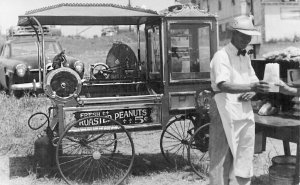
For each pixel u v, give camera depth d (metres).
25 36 12.80
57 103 5.34
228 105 3.98
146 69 6.48
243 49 4.03
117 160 6.42
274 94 5.13
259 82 3.83
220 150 4.05
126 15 5.58
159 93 5.92
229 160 4.11
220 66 3.93
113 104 5.50
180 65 5.73
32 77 11.29
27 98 9.38
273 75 3.95
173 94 5.70
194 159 6.47
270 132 4.83
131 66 6.68
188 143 5.82
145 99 5.60
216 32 5.84
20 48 12.37
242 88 3.82
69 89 5.38
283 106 5.10
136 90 6.51
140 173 5.86
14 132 7.85
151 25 6.13
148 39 6.40
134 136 8.38
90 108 5.43
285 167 4.66
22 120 8.41
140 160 6.50
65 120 5.36
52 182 5.45
